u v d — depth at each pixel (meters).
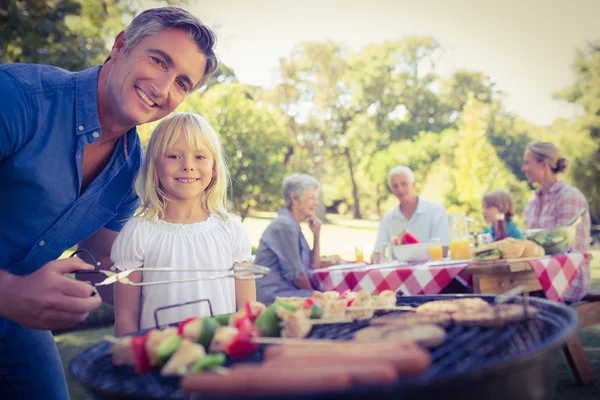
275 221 3.70
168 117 2.03
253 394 0.75
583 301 3.33
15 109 1.51
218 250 1.96
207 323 1.17
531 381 0.89
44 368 1.88
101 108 1.70
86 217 1.82
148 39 1.63
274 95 18.73
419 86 19.33
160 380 1.02
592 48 18.20
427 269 2.81
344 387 0.75
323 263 4.05
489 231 4.50
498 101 18.84
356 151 19.25
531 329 1.14
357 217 19.12
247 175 13.41
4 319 1.74
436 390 0.76
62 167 1.64
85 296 1.26
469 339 1.10
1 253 1.64
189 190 1.96
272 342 1.14
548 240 3.16
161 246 1.89
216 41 1.76
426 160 18.28
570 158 18.03
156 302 1.84
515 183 16.17
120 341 1.09
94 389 0.91
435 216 4.47
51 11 7.38
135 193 2.04
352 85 19.28
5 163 1.56
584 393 3.14
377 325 1.21
